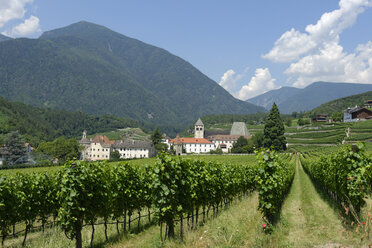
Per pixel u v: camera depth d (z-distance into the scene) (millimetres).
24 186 13422
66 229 9508
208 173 15461
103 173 11430
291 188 29859
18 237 13008
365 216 11688
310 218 13242
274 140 102750
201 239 9812
